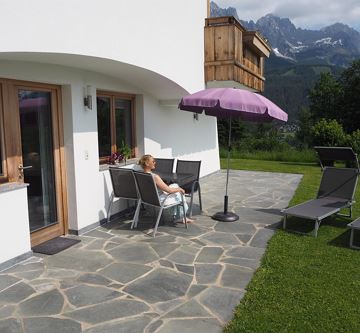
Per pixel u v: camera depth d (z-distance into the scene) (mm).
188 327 3180
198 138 11320
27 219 4719
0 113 4590
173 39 7250
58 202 5637
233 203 7980
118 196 6293
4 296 3738
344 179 6719
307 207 6121
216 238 5527
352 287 3910
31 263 4586
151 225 6246
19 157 4895
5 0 3609
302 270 4328
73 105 5605
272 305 3523
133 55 5816
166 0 6863
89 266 4488
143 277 4172
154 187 5555
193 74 8500
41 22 4035
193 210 7309
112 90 6770
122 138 7520
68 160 5703
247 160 18703
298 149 21438
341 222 6445
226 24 9305
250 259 4715
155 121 8414
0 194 4312
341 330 3123
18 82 4809
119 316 3357
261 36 12016
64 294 3773
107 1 5121
